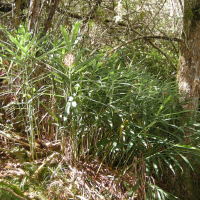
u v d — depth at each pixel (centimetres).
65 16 268
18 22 242
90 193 154
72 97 143
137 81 202
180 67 217
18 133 194
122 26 330
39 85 198
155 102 188
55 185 152
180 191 183
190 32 209
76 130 175
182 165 186
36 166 162
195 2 207
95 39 272
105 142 170
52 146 184
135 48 325
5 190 128
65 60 146
